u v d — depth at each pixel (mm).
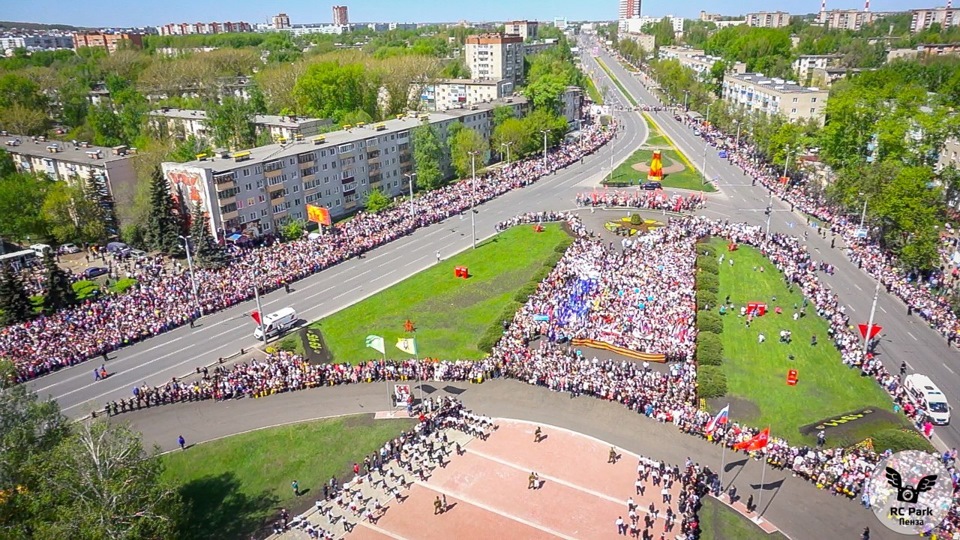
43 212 127625
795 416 69750
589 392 74875
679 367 77125
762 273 106688
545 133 183375
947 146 145375
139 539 45781
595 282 100688
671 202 146500
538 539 54688
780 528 54781
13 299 95188
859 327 79250
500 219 140250
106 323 93188
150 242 124875
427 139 162625
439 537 55281
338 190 149375
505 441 67562
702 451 64875
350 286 108188
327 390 78375
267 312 99125
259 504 60500
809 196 146250
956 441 64750
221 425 72062
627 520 56438
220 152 133250
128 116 196500
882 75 194500
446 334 90688
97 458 46531
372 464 64562
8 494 45531
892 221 109250
